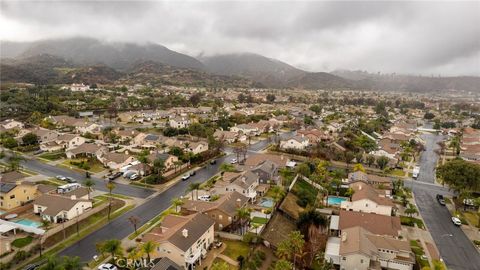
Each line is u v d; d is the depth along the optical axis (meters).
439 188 115.94
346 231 71.81
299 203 97.25
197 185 94.44
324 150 146.75
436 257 71.19
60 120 186.75
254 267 64.00
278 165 120.56
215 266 55.16
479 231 83.44
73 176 111.12
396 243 67.56
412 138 192.75
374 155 142.88
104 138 160.62
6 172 106.00
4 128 164.38
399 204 100.44
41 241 68.06
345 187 108.25
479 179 97.19
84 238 72.06
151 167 114.56
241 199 86.12
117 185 104.38
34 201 83.06
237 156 134.88
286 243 64.06
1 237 63.75
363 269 62.41
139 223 78.69
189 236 63.28
